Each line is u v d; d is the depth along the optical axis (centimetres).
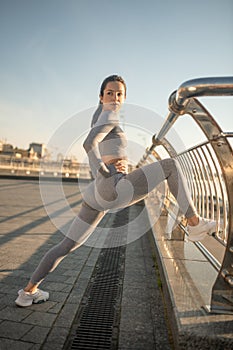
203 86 147
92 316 214
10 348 170
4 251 377
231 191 166
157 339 184
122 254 384
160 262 273
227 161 166
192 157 337
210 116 166
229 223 167
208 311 161
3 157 3391
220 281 165
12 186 1577
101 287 271
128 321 207
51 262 215
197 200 335
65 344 178
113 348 176
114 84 214
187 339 141
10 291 253
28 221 598
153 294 254
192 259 260
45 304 230
